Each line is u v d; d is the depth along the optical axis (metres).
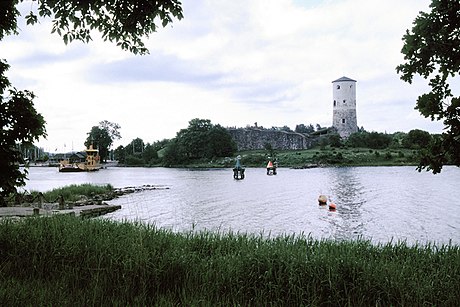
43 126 7.56
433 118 4.73
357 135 120.38
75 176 81.88
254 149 137.38
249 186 47.09
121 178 70.75
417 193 35.84
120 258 7.08
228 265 6.89
